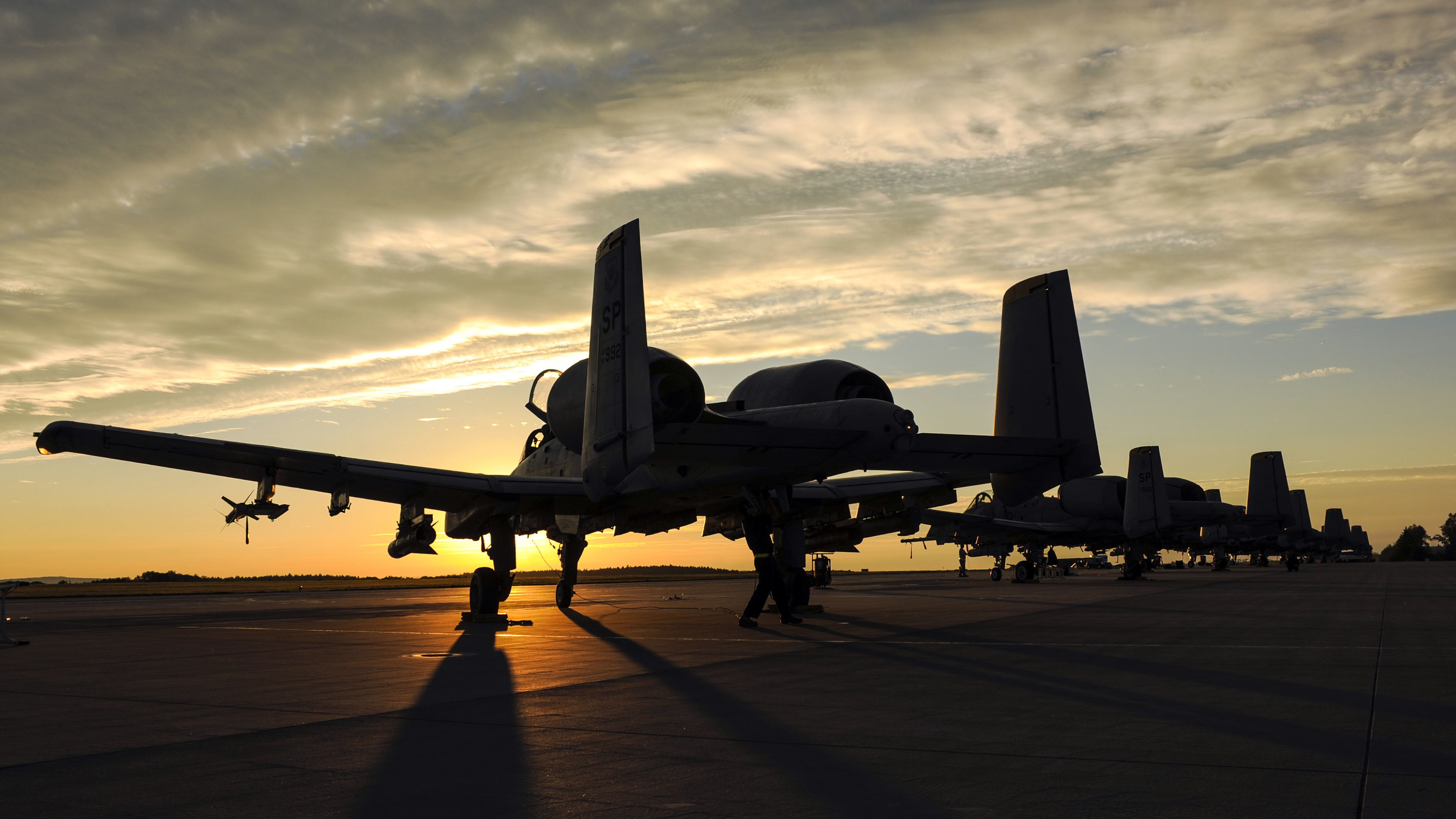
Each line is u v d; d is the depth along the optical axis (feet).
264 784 14.20
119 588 187.11
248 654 35.29
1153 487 117.80
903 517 63.31
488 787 13.83
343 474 45.24
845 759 15.55
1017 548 130.31
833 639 38.37
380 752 16.51
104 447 40.93
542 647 36.24
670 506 49.73
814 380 41.27
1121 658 30.19
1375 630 40.01
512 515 51.24
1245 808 12.14
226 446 40.98
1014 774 14.33
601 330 36.32
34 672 30.27
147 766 15.61
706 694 23.03
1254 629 40.83
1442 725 18.12
